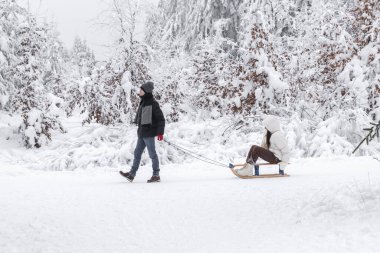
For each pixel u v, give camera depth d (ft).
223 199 19.39
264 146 27.30
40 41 64.90
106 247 13.23
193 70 60.03
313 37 56.39
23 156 49.98
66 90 49.60
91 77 49.49
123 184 25.58
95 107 48.80
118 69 50.72
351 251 10.71
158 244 13.35
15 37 73.56
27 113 59.93
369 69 46.93
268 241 12.59
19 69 61.72
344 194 16.79
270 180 24.62
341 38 47.88
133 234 14.53
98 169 36.01
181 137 49.29
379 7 48.39
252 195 19.90
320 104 48.93
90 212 17.74
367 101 46.32
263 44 49.75
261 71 48.08
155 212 17.49
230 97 50.85
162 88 51.37
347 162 32.42
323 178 23.59
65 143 48.44
